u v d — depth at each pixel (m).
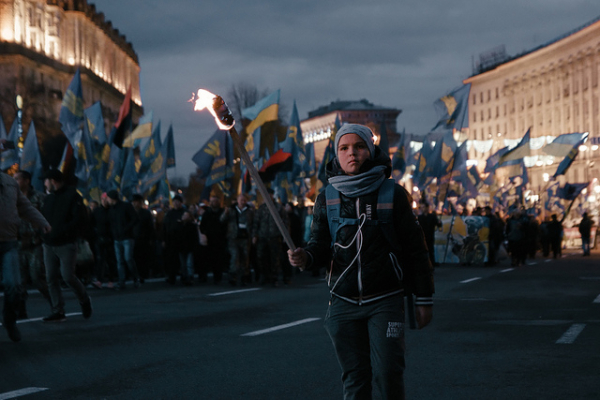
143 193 29.06
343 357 4.23
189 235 18.73
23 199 8.80
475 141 116.44
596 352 8.03
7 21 75.00
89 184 23.53
